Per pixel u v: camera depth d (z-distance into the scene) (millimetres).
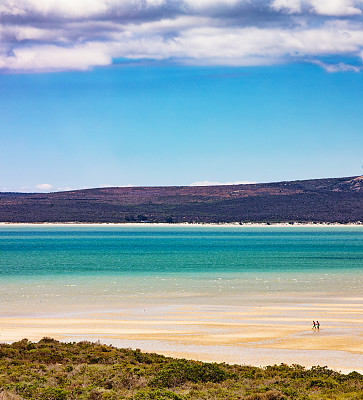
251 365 49562
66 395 35938
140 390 37969
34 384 38312
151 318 71500
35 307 79312
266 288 100312
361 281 111188
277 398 36062
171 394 35938
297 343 58469
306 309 78500
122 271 130750
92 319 70688
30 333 62250
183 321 69688
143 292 94812
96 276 119500
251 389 38875
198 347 56719
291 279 114375
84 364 46031
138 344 57812
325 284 106312
